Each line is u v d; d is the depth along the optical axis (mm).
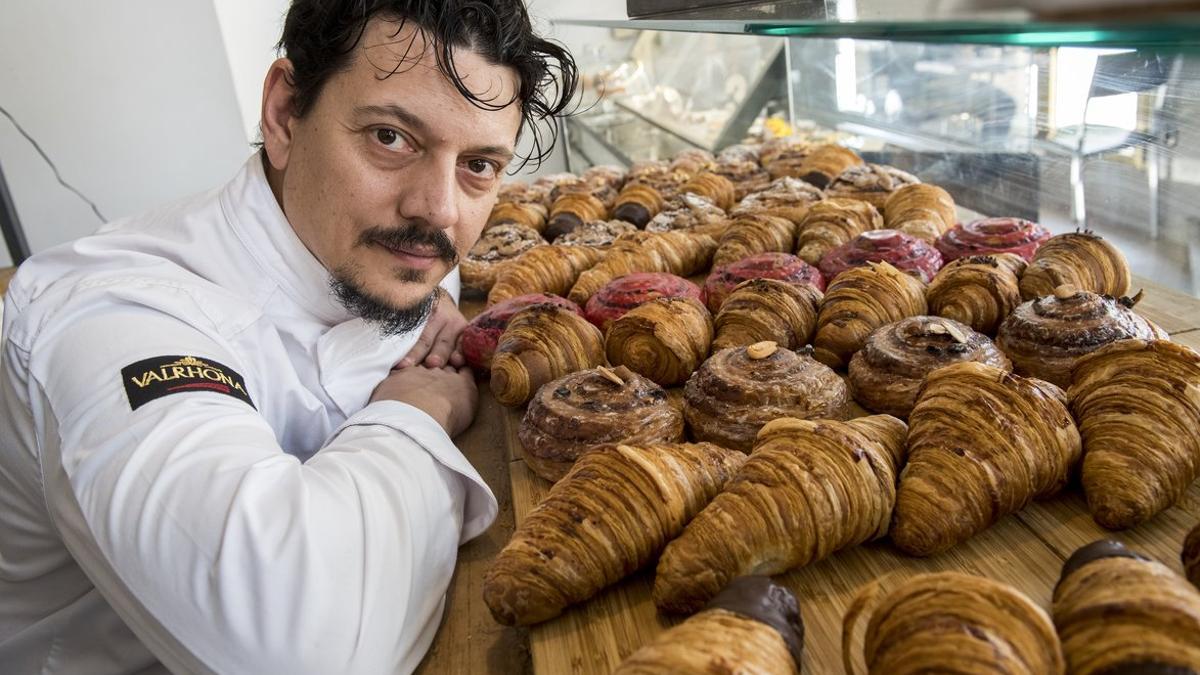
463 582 905
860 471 755
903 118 2105
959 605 536
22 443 906
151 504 711
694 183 2115
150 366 799
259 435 803
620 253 1622
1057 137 1491
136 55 2768
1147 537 771
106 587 791
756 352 1041
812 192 1871
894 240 1421
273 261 1017
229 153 3016
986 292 1189
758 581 640
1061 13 476
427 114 829
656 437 981
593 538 758
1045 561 766
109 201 2932
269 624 686
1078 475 834
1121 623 520
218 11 2828
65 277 932
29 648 1043
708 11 1079
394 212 896
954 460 774
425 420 950
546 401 1036
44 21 2639
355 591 718
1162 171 1256
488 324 1325
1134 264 1356
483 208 984
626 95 3221
